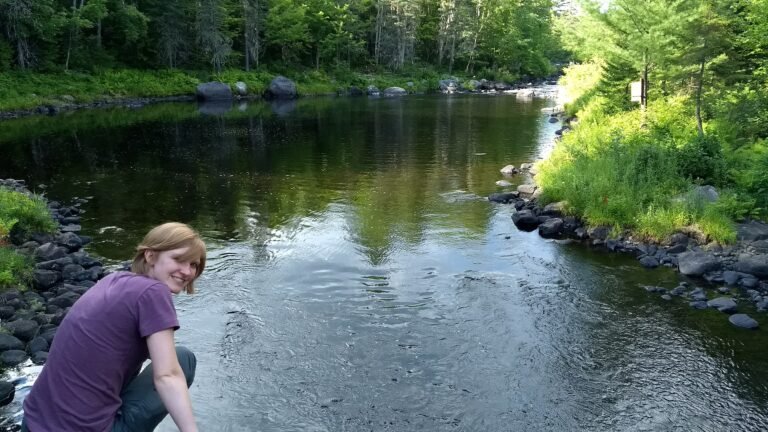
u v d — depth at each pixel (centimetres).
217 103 3775
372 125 2562
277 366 571
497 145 1964
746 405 525
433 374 564
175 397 228
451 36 6184
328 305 712
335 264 852
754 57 1641
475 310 708
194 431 226
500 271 839
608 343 635
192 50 4431
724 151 1216
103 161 1675
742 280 805
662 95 1828
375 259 877
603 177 1095
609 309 721
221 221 1076
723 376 573
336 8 5309
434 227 1043
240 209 1161
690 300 750
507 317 691
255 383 541
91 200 1229
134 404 254
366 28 5856
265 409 502
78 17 3550
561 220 1028
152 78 3972
